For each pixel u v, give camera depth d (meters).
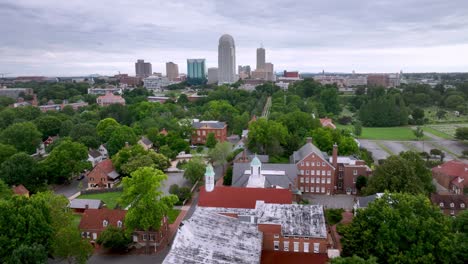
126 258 77.50
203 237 61.34
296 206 76.50
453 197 98.38
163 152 152.25
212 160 137.88
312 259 67.88
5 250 64.12
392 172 95.00
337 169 117.94
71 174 131.62
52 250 69.38
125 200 79.62
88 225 84.06
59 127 189.12
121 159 133.00
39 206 70.94
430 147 185.12
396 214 60.44
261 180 97.62
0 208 67.44
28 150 154.62
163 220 84.12
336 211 95.50
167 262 53.47
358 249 61.69
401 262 56.50
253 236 66.12
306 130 167.12
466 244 57.66
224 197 85.94
